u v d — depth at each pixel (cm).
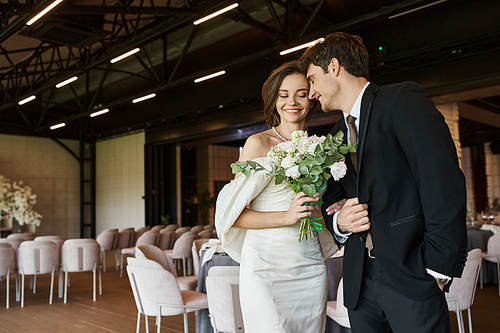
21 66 1113
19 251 564
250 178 185
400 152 136
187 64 1074
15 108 1484
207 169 1574
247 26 812
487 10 659
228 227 187
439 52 720
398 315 135
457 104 958
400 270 133
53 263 579
